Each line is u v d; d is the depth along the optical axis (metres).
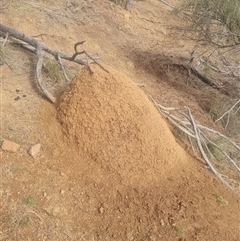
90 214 1.03
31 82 1.37
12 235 0.94
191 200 1.11
